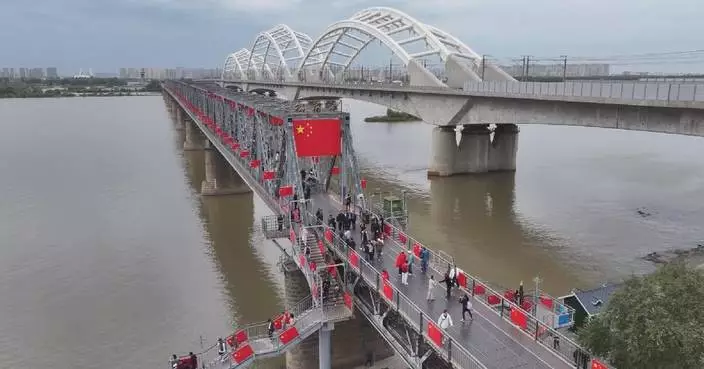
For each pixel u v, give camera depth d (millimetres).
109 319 36969
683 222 55438
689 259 44594
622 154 99312
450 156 80250
